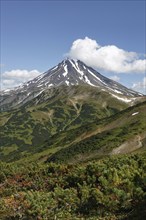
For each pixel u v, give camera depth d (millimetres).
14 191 32688
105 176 25328
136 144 102812
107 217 20078
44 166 39562
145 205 19875
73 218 20672
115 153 100938
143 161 30484
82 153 107938
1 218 23438
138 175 24016
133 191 21703
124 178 24891
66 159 108438
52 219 20969
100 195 21938
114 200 21469
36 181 33406
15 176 37812
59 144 144500
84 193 23062
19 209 23734
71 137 147750
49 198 24031
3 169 40469
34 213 21609
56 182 31125
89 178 26156
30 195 25625
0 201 26797
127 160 31812
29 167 41156
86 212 21609
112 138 112438
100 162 32844
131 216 19203
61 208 22281
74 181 28766
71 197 23516
